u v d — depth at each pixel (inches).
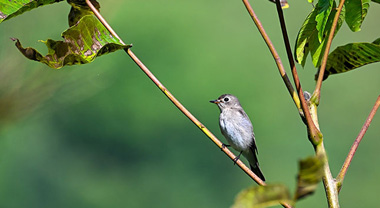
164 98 786.2
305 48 139.9
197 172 775.1
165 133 789.2
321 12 126.1
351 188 674.8
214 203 768.3
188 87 774.5
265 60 767.7
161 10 786.8
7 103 160.2
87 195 778.8
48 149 753.0
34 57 130.3
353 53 140.1
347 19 145.6
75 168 762.2
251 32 775.1
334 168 688.4
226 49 780.0
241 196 80.8
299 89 118.3
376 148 693.3
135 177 791.7
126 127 778.8
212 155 774.5
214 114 776.9
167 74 774.5
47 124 753.0
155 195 780.0
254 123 764.0
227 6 797.2
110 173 785.6
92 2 148.9
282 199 80.8
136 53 783.7
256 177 130.2
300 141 761.0
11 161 712.4
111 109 768.9
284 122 765.9
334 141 703.7
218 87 773.3
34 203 727.7
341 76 723.4
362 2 143.3
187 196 773.3
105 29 134.4
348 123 711.1
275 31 733.9
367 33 638.5
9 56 164.6
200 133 782.5
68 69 205.8
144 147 792.3
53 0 139.1
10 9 135.0
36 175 736.3
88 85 224.1
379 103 126.0
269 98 770.2
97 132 787.4
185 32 788.0
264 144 759.7
